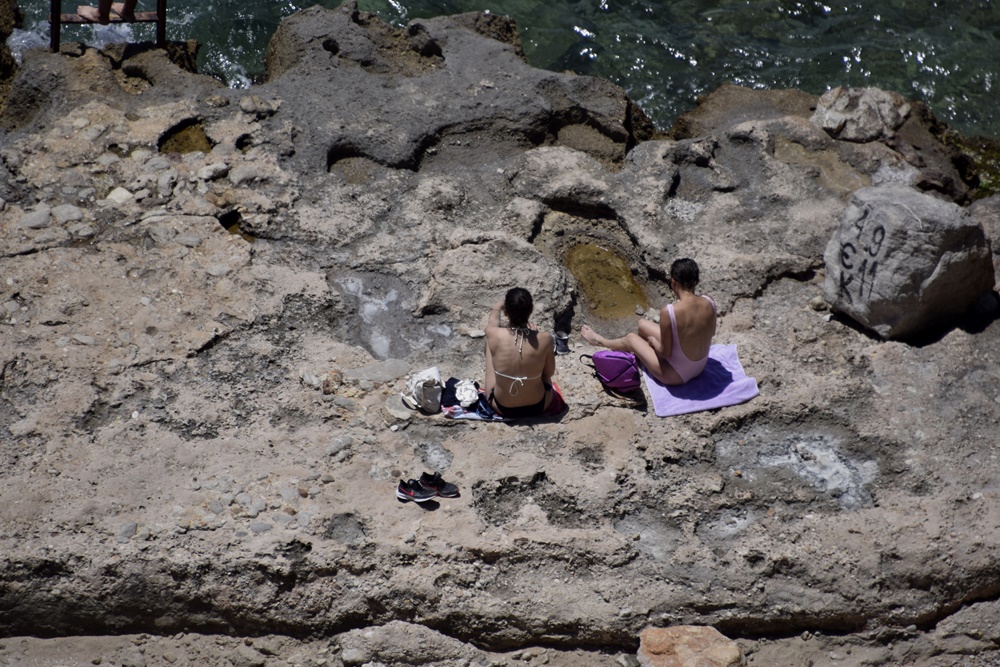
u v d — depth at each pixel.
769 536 24.22
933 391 27.67
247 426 25.72
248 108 35.38
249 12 48.19
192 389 26.47
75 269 29.36
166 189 32.22
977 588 23.94
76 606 22.95
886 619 23.62
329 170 34.50
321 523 23.58
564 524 24.45
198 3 48.31
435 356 28.42
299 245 31.27
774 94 40.22
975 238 28.39
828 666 23.44
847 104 37.47
